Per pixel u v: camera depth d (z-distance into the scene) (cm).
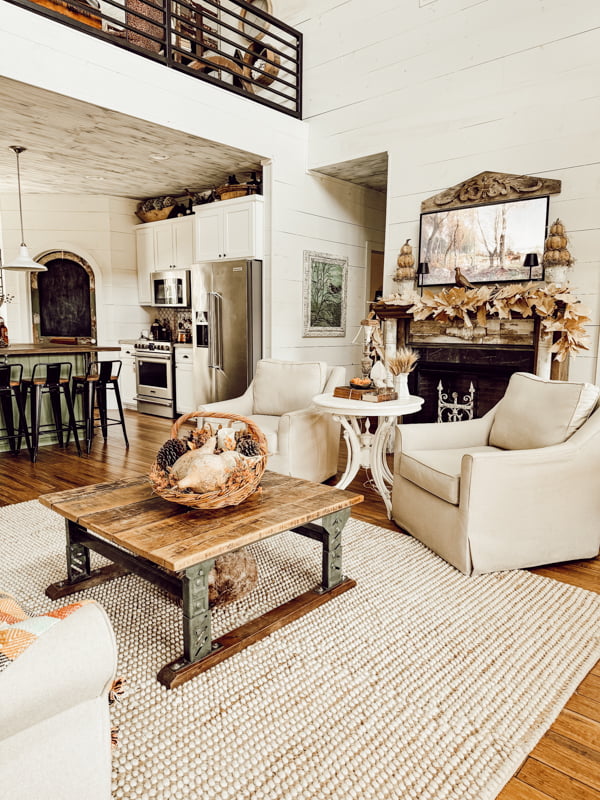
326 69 497
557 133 362
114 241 708
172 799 127
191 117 419
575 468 254
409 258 430
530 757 143
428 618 210
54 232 696
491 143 394
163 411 662
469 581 241
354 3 469
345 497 217
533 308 352
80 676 79
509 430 288
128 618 206
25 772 78
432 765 138
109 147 469
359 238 605
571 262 345
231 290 531
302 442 350
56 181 614
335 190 565
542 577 248
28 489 370
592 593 233
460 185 407
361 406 305
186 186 635
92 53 352
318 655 185
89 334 719
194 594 171
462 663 182
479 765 138
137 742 144
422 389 446
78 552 225
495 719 155
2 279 693
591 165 347
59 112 375
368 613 213
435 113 423
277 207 504
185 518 190
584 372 358
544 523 253
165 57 402
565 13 353
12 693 73
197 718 154
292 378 390
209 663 176
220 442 203
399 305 421
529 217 373
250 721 153
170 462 202
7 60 310
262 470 208
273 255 507
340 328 596
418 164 438
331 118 499
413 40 433
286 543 284
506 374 390
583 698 167
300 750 142
